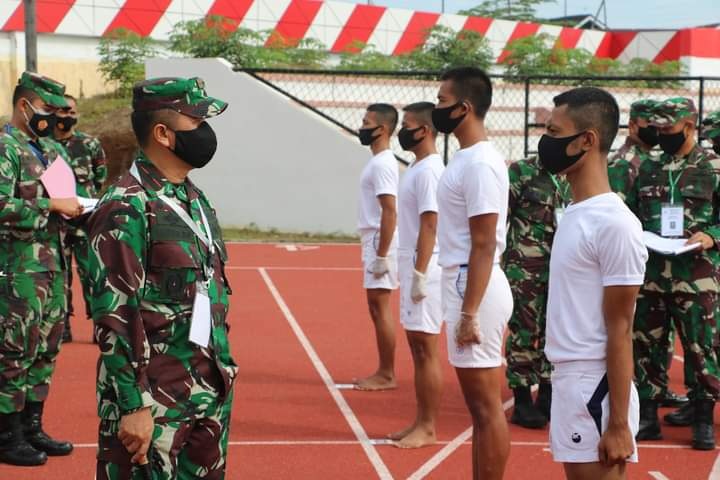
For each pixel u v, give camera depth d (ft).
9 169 18.94
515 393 23.76
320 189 60.18
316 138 59.98
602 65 76.43
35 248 19.72
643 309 22.58
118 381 11.98
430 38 76.54
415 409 24.99
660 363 22.65
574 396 13.02
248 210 61.72
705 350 21.91
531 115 69.21
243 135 61.36
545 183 23.32
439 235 17.53
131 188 12.34
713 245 21.53
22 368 19.83
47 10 68.49
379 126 25.40
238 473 19.93
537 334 23.44
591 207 13.03
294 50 70.90
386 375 26.96
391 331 26.63
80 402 25.07
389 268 25.88
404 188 21.56
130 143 61.82
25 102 19.77
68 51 70.54
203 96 12.80
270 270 48.16
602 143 13.16
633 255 12.59
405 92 68.49
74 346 31.53
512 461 20.88
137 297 12.06
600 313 12.91
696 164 22.43
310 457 21.03
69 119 28.76
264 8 76.69
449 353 17.33
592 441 12.93
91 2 70.28
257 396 26.12
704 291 21.88
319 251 54.65
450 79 17.31
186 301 12.49
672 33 87.04
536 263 23.39
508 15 91.97
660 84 77.20
